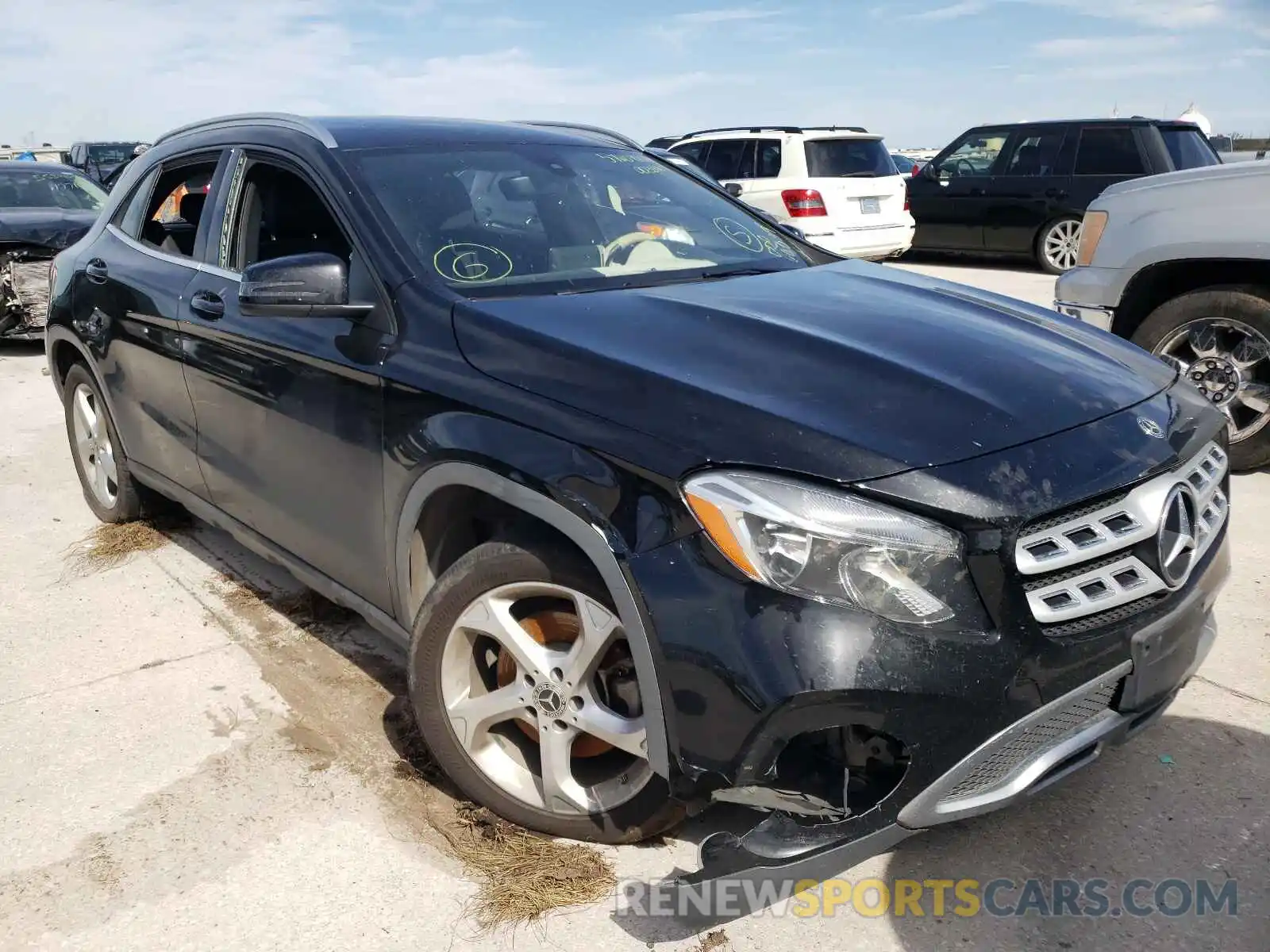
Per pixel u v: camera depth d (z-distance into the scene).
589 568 2.16
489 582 2.33
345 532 2.87
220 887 2.37
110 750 2.90
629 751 2.16
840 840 1.96
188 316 3.43
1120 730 2.14
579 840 2.44
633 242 3.19
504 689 2.40
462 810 2.59
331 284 2.69
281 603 3.82
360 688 3.22
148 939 2.22
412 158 3.13
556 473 2.16
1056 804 2.59
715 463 1.99
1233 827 2.50
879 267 3.40
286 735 2.97
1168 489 2.13
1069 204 12.34
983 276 12.44
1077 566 2.01
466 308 2.57
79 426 4.59
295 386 2.92
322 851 2.48
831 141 11.64
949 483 1.94
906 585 1.89
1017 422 2.11
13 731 3.00
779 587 1.90
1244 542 4.09
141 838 2.54
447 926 2.24
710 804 2.07
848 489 1.92
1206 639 2.36
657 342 2.37
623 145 3.84
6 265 8.50
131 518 4.49
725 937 2.20
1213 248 4.68
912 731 1.88
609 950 2.17
